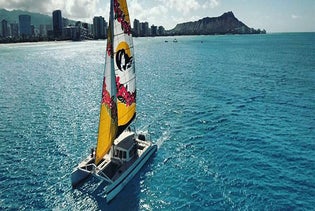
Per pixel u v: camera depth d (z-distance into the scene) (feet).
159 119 187.73
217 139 156.35
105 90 106.63
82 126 175.63
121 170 115.65
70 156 137.08
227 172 122.83
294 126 172.96
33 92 264.52
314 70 366.43
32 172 122.72
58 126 175.63
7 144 149.69
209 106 214.28
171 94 250.37
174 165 129.18
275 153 139.23
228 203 103.14
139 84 293.43
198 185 114.01
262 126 173.88
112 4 104.63
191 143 151.74
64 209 100.42
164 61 487.61
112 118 114.73
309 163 129.49
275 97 237.25
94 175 110.22
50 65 457.27
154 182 116.37
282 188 111.34
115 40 110.83
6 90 272.92
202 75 340.80
